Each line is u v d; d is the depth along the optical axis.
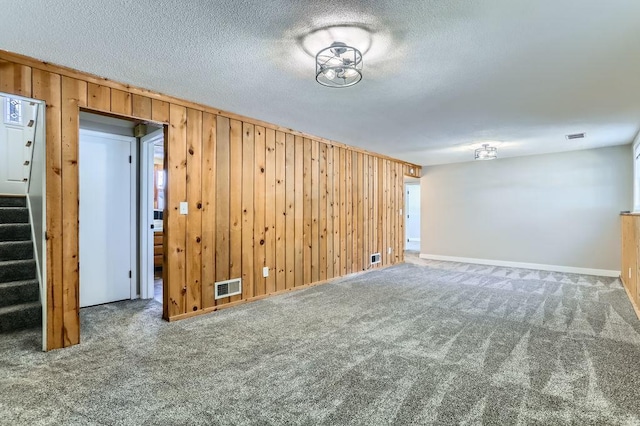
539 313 3.40
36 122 3.23
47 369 2.20
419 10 1.75
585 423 1.65
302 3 1.70
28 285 3.14
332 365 2.27
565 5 1.69
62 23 1.91
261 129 4.02
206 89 2.95
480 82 2.71
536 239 6.04
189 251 3.33
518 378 2.09
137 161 4.12
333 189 5.11
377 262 6.10
